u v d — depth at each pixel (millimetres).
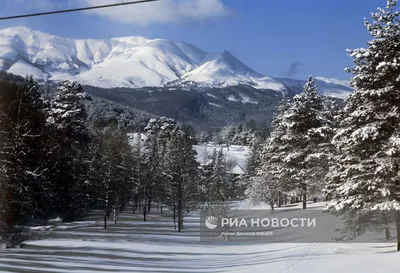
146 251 35688
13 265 26172
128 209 89250
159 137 112812
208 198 63625
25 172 43781
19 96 49000
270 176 59750
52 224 56844
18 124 43906
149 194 83375
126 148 77875
